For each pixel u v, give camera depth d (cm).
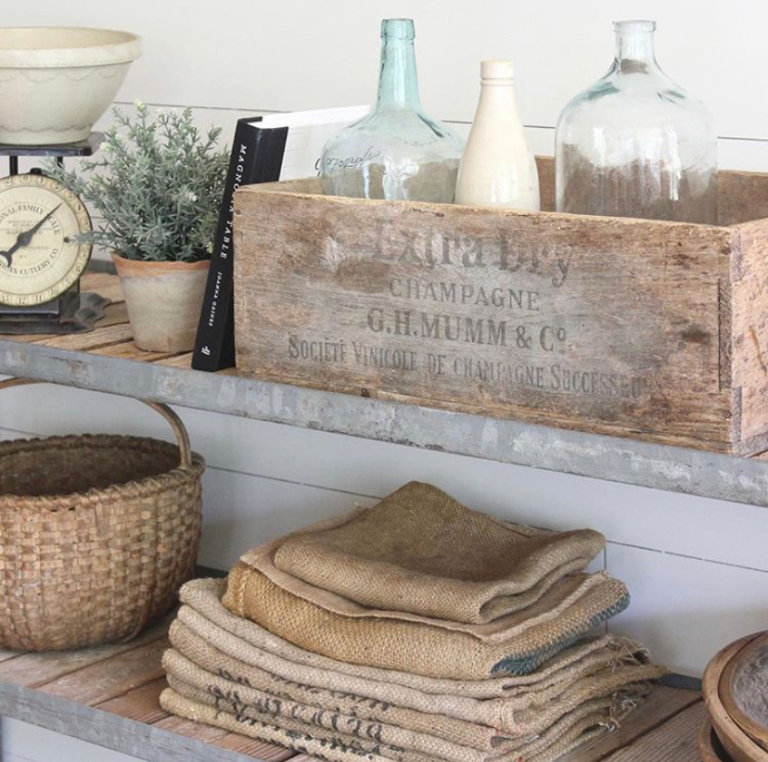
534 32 150
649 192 117
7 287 151
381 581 135
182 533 163
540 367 112
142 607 161
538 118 151
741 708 114
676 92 120
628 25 120
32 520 153
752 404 106
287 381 127
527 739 128
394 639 130
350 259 120
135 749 142
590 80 147
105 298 165
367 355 121
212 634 140
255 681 136
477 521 150
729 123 140
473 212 113
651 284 106
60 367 142
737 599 146
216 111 175
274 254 125
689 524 148
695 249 103
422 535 149
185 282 138
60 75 151
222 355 133
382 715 128
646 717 142
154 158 144
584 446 111
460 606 130
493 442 115
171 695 143
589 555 145
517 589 133
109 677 153
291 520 178
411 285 117
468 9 154
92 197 144
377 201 118
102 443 181
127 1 179
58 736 200
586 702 137
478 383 116
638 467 108
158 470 177
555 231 109
